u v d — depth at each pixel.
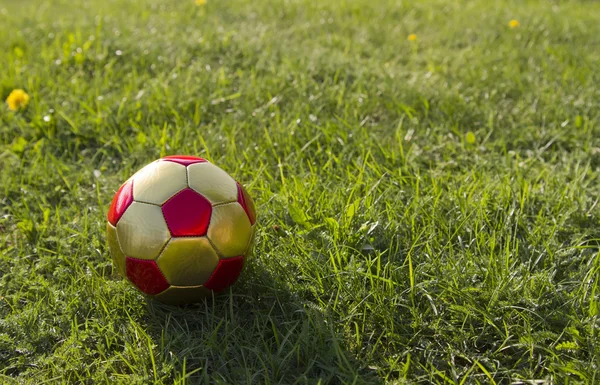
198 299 1.10
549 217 1.30
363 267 1.17
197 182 1.06
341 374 1.02
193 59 2.13
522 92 1.83
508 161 1.49
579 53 2.17
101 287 1.15
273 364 1.03
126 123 1.66
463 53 2.21
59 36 2.32
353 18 2.74
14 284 1.18
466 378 1.02
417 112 1.71
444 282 1.13
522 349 1.05
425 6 3.00
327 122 1.61
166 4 3.03
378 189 1.37
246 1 3.07
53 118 1.64
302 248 1.19
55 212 1.37
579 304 1.10
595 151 1.53
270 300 1.13
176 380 1.02
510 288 1.11
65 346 1.06
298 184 1.33
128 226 1.05
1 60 2.07
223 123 1.62
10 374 1.05
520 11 2.86
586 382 0.98
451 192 1.34
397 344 1.07
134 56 2.10
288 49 2.20
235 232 1.06
